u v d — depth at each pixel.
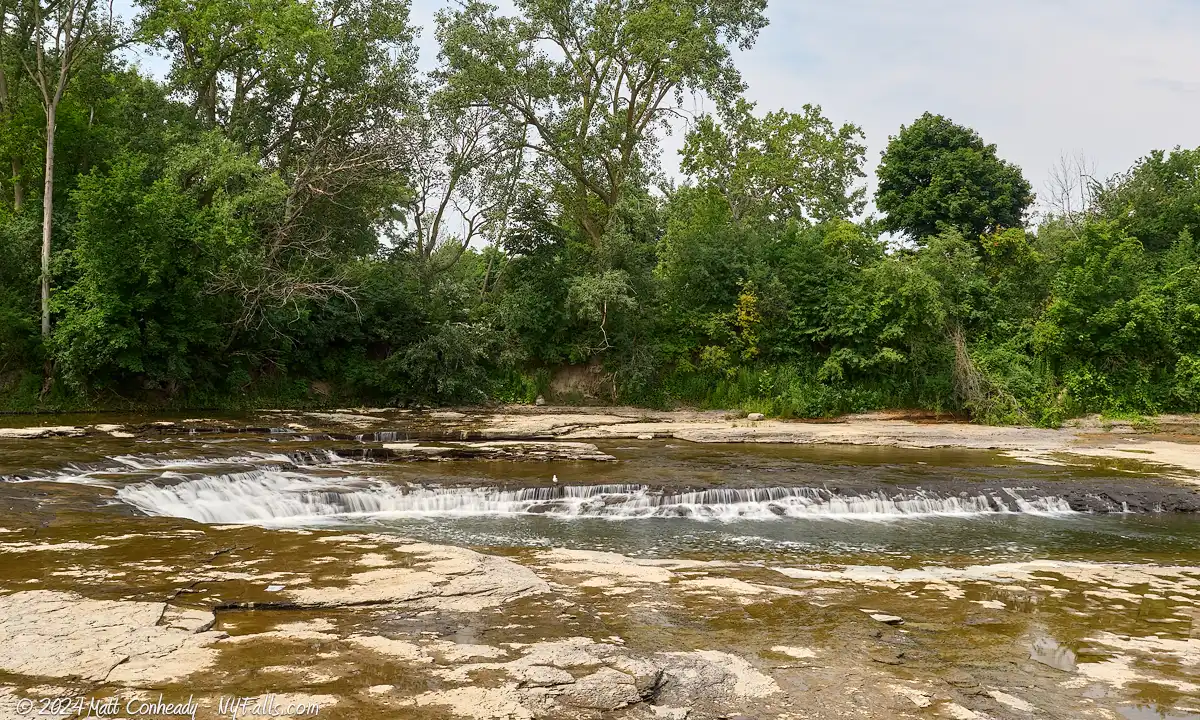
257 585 7.77
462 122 34.19
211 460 16.09
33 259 26.30
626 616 7.30
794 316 31.28
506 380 32.16
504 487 14.70
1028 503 15.13
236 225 26.02
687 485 15.13
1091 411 27.25
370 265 33.44
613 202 35.59
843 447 21.59
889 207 43.03
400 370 30.23
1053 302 29.34
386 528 12.60
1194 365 26.88
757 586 8.59
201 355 27.39
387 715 4.96
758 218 38.69
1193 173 37.22
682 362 31.59
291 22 29.03
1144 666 6.45
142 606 6.95
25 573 8.05
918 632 7.18
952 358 28.33
